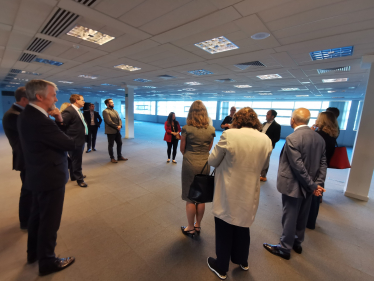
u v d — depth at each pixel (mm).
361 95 7699
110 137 4289
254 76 4902
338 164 2115
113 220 2121
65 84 8570
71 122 2738
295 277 1449
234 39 2512
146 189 2990
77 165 2951
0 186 2867
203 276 1425
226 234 1321
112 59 3812
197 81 6262
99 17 2041
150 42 2768
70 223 2035
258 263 1573
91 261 1528
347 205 2725
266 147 1218
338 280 1439
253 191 1213
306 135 1490
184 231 1910
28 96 1204
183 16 1974
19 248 1629
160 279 1389
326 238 1948
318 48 2666
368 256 1709
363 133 2881
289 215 1581
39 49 3285
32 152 1217
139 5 1789
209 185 1428
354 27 2002
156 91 10398
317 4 1645
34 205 1383
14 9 1929
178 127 4461
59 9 1915
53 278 1355
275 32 2240
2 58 4039
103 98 19859
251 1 1658
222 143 1214
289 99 10508
